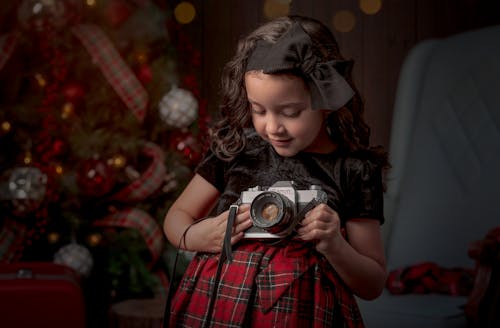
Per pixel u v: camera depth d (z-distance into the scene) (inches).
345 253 45.0
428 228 96.6
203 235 47.9
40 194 97.3
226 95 49.8
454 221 95.0
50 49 104.1
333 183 47.5
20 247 103.2
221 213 49.7
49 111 101.9
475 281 73.1
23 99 108.0
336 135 48.9
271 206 44.4
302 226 44.6
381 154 49.2
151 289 105.3
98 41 103.7
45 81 105.1
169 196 108.6
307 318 45.1
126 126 105.2
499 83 97.7
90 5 104.4
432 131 101.3
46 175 97.9
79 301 79.4
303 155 48.4
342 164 47.9
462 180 96.5
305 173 48.0
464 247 93.2
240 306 45.2
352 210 47.7
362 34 125.6
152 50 110.5
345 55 126.0
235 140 49.9
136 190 104.0
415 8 124.3
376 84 125.3
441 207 96.8
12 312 77.3
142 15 107.6
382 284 47.8
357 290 47.1
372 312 77.5
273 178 48.6
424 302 77.8
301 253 46.1
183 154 105.3
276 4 126.3
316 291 45.4
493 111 97.0
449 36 114.7
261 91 43.4
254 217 44.5
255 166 49.5
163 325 48.9
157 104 107.0
